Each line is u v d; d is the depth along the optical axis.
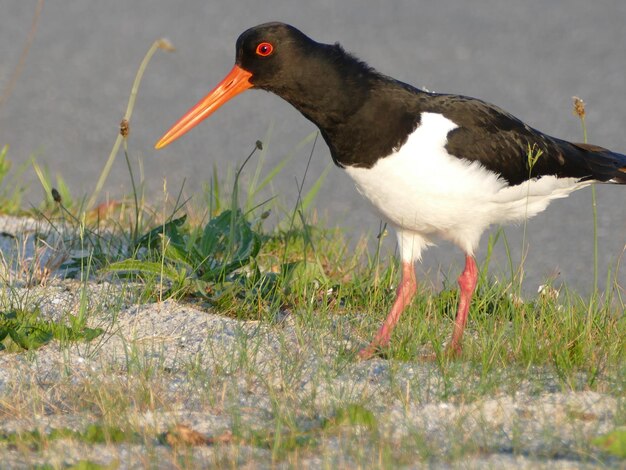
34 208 13.01
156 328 9.79
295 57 9.72
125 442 7.54
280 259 12.04
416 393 8.44
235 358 9.05
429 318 10.16
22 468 7.08
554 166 10.45
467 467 6.96
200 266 10.94
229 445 7.50
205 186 14.86
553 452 7.36
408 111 9.55
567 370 8.88
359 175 9.74
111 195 16.77
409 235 10.14
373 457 7.26
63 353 8.92
